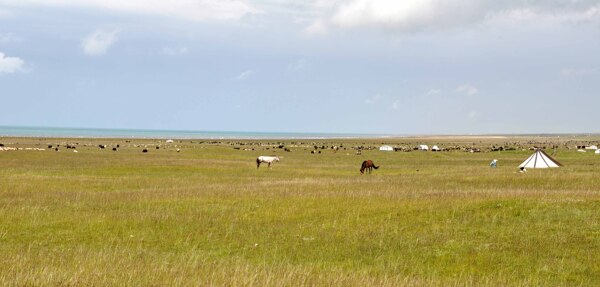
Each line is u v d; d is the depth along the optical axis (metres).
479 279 14.89
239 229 20.75
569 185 32.47
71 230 20.44
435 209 22.86
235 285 12.20
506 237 18.67
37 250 17.19
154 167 51.94
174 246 18.47
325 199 26.69
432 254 17.36
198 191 30.53
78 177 41.19
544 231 19.17
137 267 13.92
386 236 19.42
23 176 40.97
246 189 31.36
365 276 14.26
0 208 24.22
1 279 11.88
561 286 14.36
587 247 17.44
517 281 14.78
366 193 28.66
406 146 140.62
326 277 13.66
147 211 23.97
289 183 35.59
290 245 18.59
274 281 12.74
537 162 48.41
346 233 19.98
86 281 12.03
